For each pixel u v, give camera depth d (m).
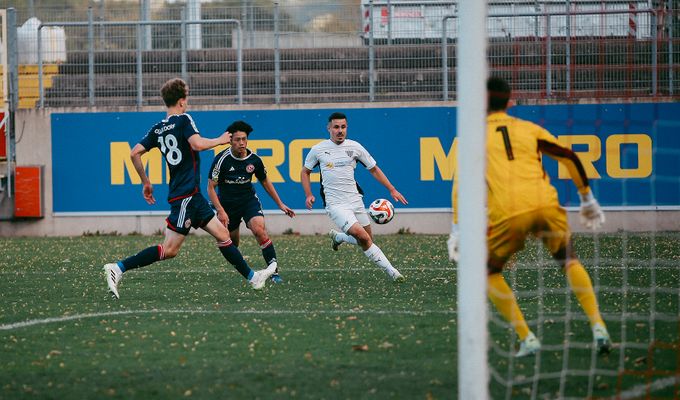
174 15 41.25
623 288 20.67
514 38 38.81
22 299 20.77
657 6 38.03
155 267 26.67
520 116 37.28
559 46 38.28
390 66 39.47
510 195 14.02
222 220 23.61
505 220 14.05
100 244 34.00
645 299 19.83
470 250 11.16
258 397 12.05
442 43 38.38
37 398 12.16
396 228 37.59
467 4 11.17
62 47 39.78
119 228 38.25
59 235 38.38
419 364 13.77
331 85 39.69
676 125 36.84
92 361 14.23
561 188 36.50
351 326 16.88
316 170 37.69
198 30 40.50
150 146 20.67
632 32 38.53
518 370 13.42
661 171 36.84
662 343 15.09
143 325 17.23
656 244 31.53
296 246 32.50
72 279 24.23
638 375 13.08
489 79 14.47
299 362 13.97
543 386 12.58
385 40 40.12
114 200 38.25
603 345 14.01
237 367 13.70
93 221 38.31
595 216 14.80
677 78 37.78
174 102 20.53
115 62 39.88
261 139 37.88
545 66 37.84
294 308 19.09
